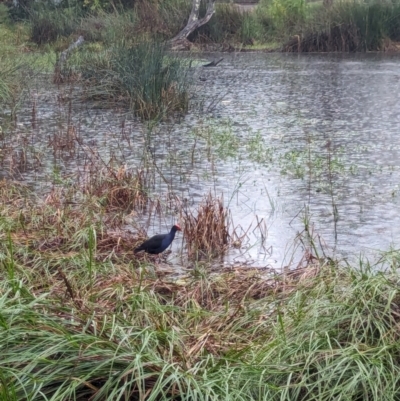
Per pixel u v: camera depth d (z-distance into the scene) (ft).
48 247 24.27
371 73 67.72
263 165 36.65
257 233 27.25
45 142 41.52
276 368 14.99
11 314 14.99
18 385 13.57
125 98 51.26
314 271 21.27
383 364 14.96
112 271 21.94
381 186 32.83
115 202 30.17
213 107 52.19
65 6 91.76
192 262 24.48
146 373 14.25
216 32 86.12
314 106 52.47
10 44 76.07
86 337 14.47
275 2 89.15
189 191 32.50
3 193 29.91
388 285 17.31
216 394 13.78
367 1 88.89
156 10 84.99
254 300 20.38
